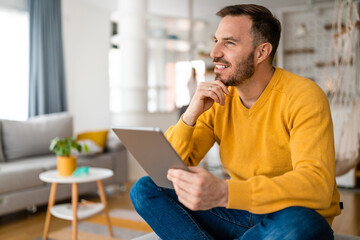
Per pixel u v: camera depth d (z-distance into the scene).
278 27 1.15
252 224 1.17
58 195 3.31
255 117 1.16
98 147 3.82
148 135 0.89
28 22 4.84
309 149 0.95
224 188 0.86
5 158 3.54
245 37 1.11
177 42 5.68
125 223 2.96
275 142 1.13
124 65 5.01
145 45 5.04
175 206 1.17
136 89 4.97
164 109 7.47
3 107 4.70
